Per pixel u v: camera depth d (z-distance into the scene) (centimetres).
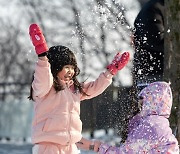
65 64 671
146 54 904
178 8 852
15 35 3803
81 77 1706
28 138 2264
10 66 3891
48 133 659
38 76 637
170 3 856
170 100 716
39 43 627
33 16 2928
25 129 2280
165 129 691
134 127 708
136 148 686
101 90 708
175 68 848
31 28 628
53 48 679
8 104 2292
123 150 688
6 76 3872
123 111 802
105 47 1895
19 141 2256
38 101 666
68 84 683
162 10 927
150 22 920
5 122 2295
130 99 750
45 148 661
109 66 712
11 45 3881
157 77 885
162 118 703
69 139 666
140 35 920
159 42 909
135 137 690
